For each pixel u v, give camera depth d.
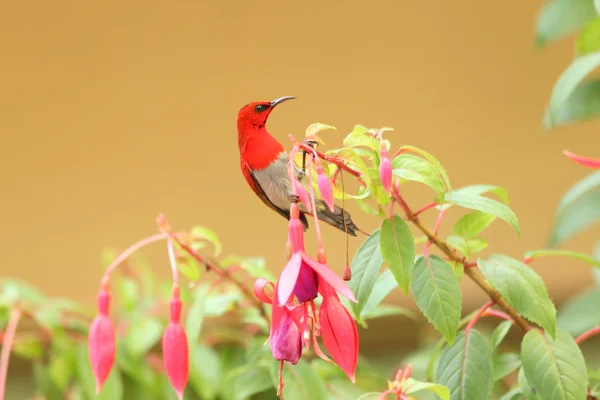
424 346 5.16
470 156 8.01
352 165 4.75
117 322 5.06
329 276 4.69
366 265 4.78
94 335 4.78
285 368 4.88
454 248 4.80
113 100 7.80
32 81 7.69
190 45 7.77
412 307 7.55
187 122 7.88
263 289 4.72
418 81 7.90
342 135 7.85
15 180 7.80
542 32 5.12
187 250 4.85
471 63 7.91
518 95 7.99
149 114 7.86
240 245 7.99
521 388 4.79
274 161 4.77
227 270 4.88
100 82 7.77
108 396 4.97
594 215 5.08
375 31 7.83
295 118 7.81
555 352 4.78
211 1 7.71
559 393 4.77
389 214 4.77
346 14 7.81
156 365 5.01
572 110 5.04
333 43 7.82
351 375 4.70
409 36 7.86
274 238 8.02
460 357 4.79
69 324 5.03
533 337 4.79
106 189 7.90
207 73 7.81
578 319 5.07
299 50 7.80
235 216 7.99
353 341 4.70
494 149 8.02
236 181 7.96
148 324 4.99
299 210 4.73
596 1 4.86
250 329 5.00
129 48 7.74
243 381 4.89
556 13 5.11
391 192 4.74
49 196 7.86
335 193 4.77
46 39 7.65
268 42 7.81
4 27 7.58
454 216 7.75
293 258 4.70
